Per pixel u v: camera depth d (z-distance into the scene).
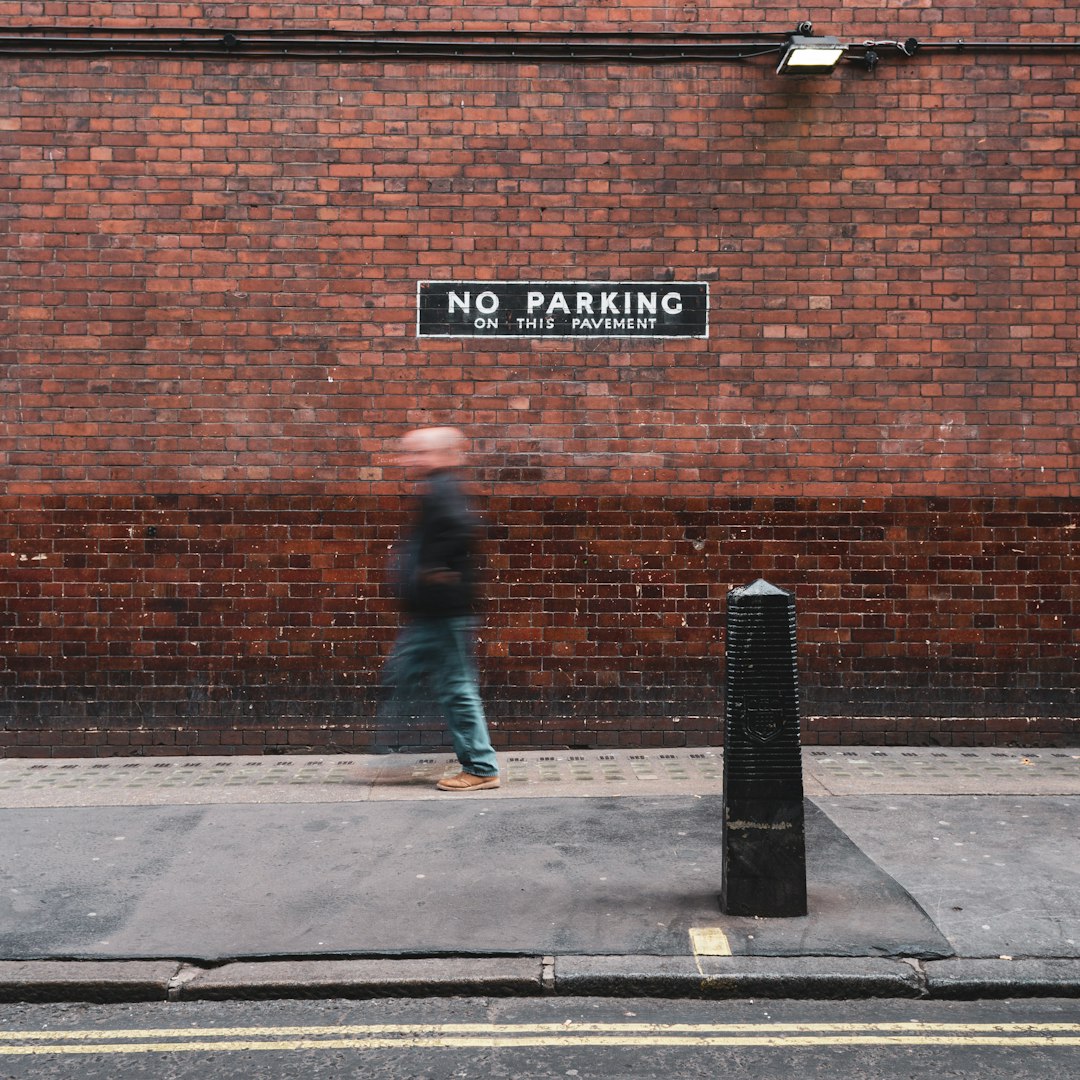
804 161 7.60
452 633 6.42
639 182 7.59
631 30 7.58
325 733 7.55
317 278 7.57
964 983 3.95
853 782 6.63
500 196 7.59
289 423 7.57
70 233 7.52
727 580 7.61
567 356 7.60
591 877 4.98
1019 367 7.62
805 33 7.40
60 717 7.51
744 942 4.21
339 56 7.56
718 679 7.61
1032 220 7.61
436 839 5.55
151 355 7.54
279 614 7.56
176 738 7.53
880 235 7.62
